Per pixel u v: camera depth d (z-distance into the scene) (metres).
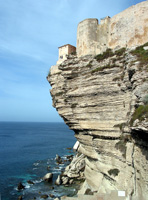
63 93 24.16
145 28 18.48
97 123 20.30
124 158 17.02
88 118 21.23
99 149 20.42
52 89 26.78
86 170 25.69
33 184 33.97
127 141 17.25
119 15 20.72
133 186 15.06
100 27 22.33
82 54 23.14
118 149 17.98
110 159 19.14
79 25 23.95
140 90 13.95
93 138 21.55
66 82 23.48
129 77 16.72
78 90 21.95
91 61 21.50
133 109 14.90
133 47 18.08
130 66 16.25
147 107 12.55
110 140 19.23
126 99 17.66
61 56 27.44
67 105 23.50
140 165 14.01
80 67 22.23
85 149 23.66
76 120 22.86
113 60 19.23
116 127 18.45
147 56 15.88
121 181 17.02
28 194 29.94
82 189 26.02
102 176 21.38
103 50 21.27
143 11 18.72
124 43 19.83
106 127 19.36
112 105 18.95
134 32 19.12
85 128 21.77
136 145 15.12
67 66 23.20
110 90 18.95
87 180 24.78
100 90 19.72
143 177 13.41
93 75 20.50
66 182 33.47
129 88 17.22
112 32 21.23
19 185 32.34
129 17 19.70
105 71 19.42
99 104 20.00
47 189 31.62
